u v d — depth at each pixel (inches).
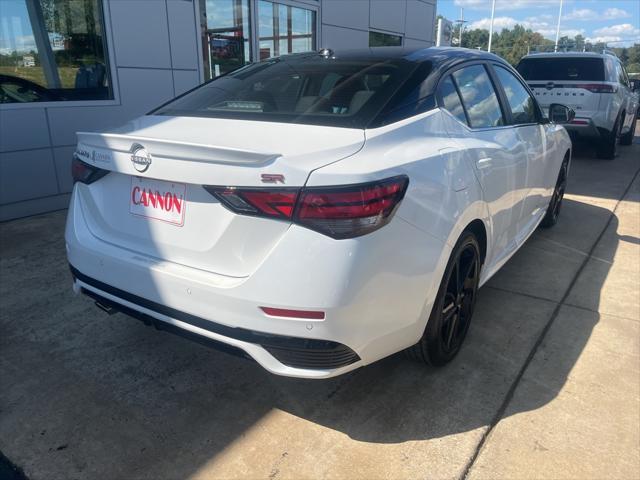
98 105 237.1
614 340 124.9
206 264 83.7
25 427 95.2
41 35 217.5
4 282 151.8
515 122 143.8
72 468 86.4
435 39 507.8
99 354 117.8
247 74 123.0
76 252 99.3
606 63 364.2
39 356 116.6
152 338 124.6
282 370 81.0
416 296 88.0
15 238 190.1
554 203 200.4
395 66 110.0
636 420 97.5
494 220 119.4
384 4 420.2
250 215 77.4
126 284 91.6
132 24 243.0
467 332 120.6
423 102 102.3
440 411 99.7
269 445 91.4
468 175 102.2
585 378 109.9
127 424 96.3
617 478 84.5
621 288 154.1
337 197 74.5
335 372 81.9
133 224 92.2
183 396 104.3
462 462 87.6
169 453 89.7
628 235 203.0
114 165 90.0
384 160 83.4
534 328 129.9
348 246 75.4
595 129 362.3
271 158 75.6
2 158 211.3
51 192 229.3
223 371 112.3
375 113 94.0
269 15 322.0
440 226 91.0
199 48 274.8
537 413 99.2
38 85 220.2
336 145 82.7
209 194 81.4
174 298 85.2
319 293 75.2
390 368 112.6
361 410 100.0
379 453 89.5
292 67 118.9
